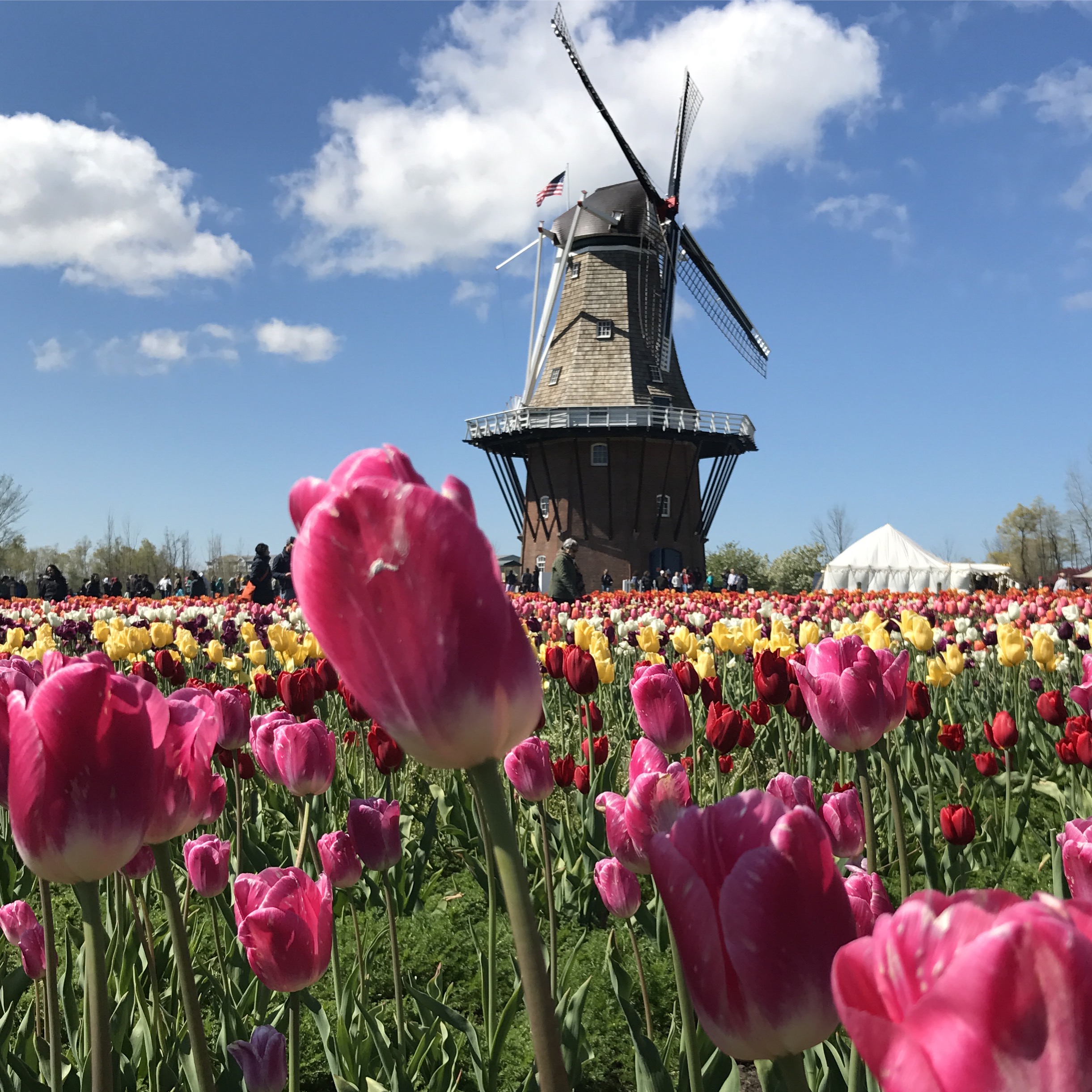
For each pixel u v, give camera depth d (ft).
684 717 8.95
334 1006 10.76
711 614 39.75
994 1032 1.71
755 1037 2.66
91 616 46.88
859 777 7.75
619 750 21.22
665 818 6.63
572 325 157.58
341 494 2.67
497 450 166.20
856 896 4.42
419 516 2.63
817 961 2.63
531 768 8.86
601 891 8.71
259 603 64.23
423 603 2.66
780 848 2.63
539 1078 2.85
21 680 4.71
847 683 7.54
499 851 2.87
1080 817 16.10
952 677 22.52
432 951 12.60
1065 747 15.38
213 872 8.38
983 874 15.08
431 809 15.02
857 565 129.39
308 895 6.27
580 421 149.48
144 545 310.65
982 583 132.36
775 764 19.04
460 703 2.73
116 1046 8.50
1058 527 300.61
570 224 161.99
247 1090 6.33
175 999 9.89
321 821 15.75
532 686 2.89
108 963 10.03
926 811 15.81
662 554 154.81
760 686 12.64
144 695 3.85
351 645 2.73
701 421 154.10
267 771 9.59
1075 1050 1.72
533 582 157.99
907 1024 1.77
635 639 34.12
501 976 11.95
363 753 18.66
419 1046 8.83
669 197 146.20
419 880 14.17
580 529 153.58
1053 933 1.71
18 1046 8.38
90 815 3.74
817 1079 6.91
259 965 6.08
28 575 296.92
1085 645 27.27
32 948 8.28
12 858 14.73
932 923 1.92
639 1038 6.72
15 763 3.69
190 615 42.98
